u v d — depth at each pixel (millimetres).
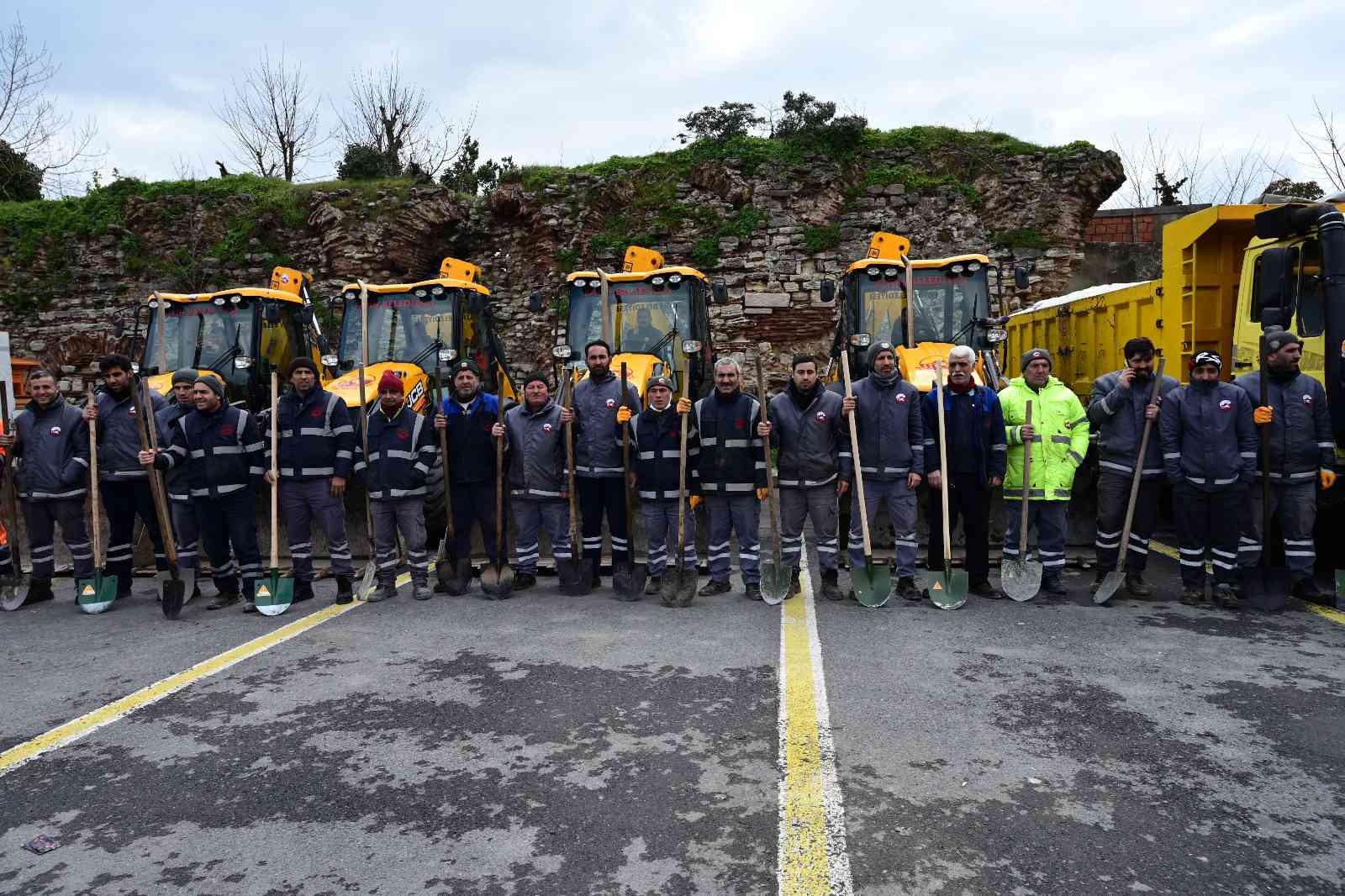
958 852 2877
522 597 6809
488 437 6934
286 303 9609
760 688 4504
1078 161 16281
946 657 5012
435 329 9211
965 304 8477
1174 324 8664
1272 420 6109
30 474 6996
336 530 6703
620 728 3998
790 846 2928
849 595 6637
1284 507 6234
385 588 6820
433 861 2875
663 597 6406
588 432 6852
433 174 28094
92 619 6457
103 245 18094
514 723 4082
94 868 2867
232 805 3301
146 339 9297
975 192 16312
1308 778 3426
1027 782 3400
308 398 6648
